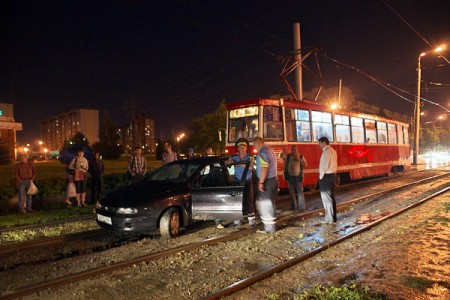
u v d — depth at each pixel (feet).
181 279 18.48
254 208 28.22
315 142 51.83
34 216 35.01
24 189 39.04
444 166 105.29
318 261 20.83
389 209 36.63
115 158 166.91
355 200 41.52
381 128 72.13
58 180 53.78
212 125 115.55
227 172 29.71
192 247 23.80
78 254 24.35
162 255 22.27
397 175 78.48
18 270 20.81
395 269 19.08
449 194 45.34
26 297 16.62
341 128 58.49
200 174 29.50
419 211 34.65
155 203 26.32
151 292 16.96
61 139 629.10
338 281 17.74
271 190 27.17
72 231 30.07
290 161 36.24
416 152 113.50
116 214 26.05
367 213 34.76
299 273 18.99
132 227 25.73
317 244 24.13
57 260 22.72
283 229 28.55
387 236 25.80
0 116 157.99
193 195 28.17
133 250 24.09
